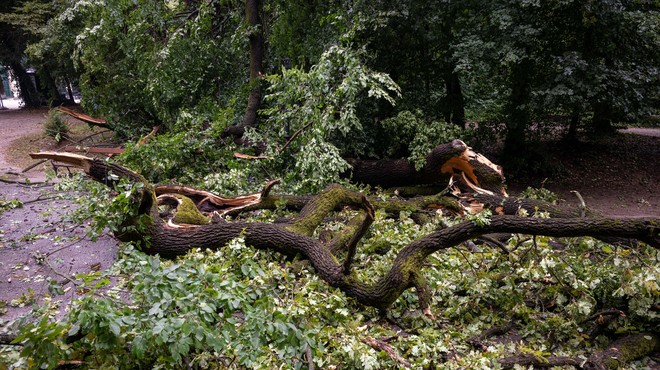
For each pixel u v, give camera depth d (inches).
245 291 134.6
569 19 365.1
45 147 614.9
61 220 253.4
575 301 156.6
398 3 348.5
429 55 392.8
